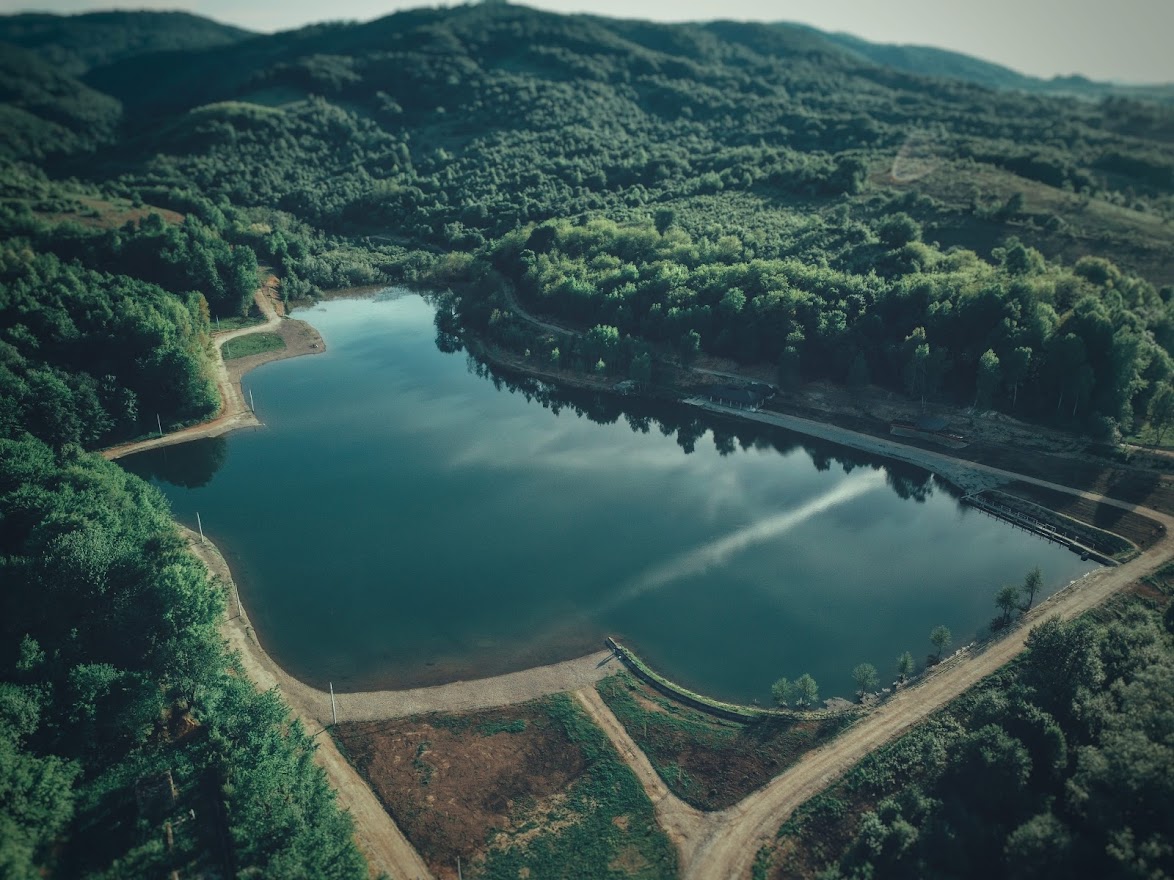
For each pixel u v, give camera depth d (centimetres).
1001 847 6606
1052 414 16038
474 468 15938
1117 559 11906
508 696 9575
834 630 10894
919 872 6531
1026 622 10456
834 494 14888
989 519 13912
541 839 7594
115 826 7256
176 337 18388
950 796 7225
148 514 11956
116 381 16938
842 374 18388
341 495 14788
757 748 8619
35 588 9369
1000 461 15262
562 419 18675
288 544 13112
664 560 12619
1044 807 6900
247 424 18012
